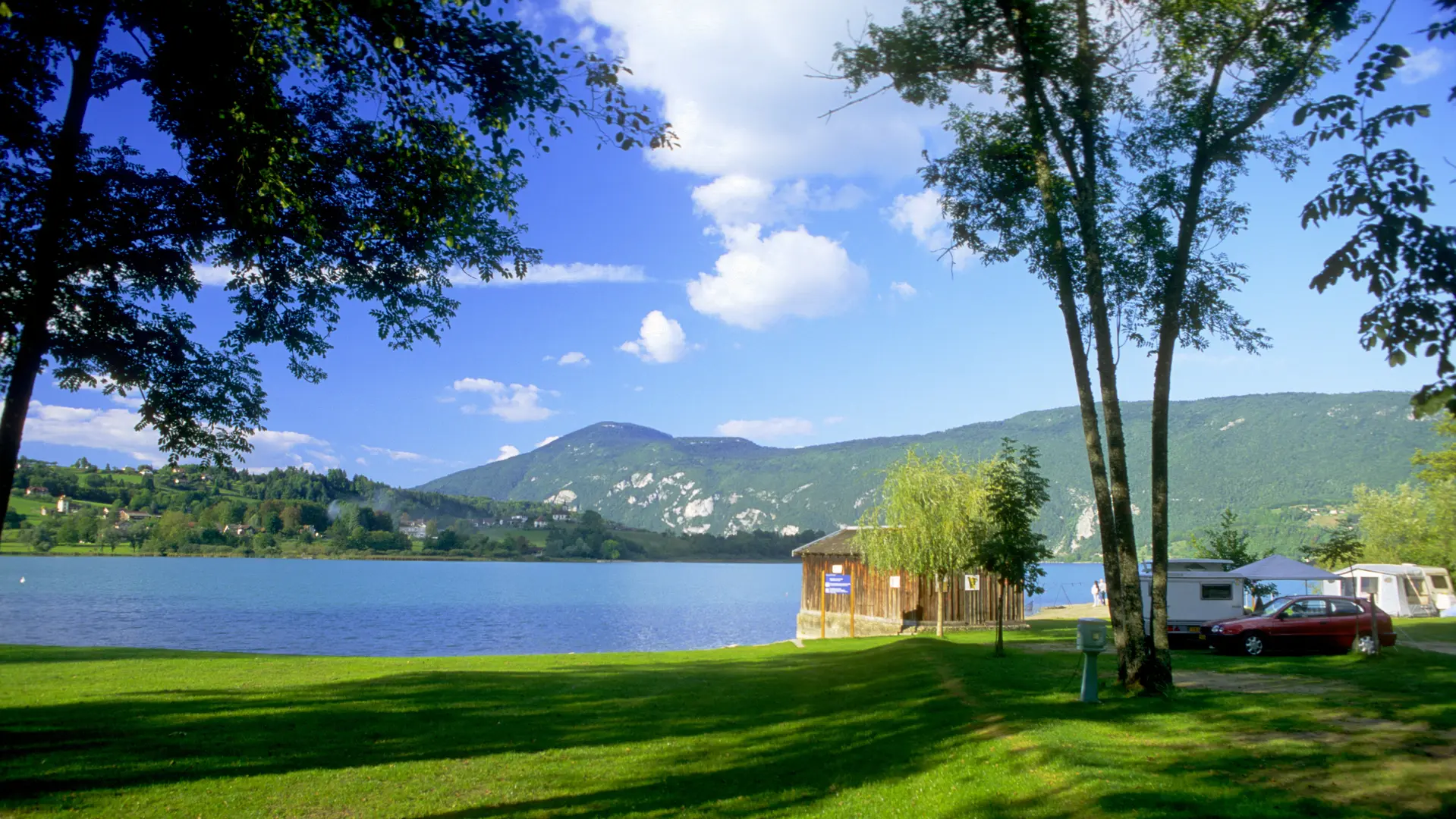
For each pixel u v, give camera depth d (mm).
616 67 12766
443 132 13570
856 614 44688
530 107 13031
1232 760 10164
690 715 16547
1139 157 16250
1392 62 5695
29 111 11906
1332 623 25219
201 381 15766
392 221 14234
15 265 11953
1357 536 57312
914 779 11023
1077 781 9586
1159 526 15766
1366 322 5668
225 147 12766
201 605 80000
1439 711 12641
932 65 16422
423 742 14000
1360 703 13727
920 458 37188
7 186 12328
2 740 13312
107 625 59969
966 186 17438
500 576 167625
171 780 11250
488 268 15859
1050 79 16172
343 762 12562
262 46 12430
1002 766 10773
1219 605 29031
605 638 54594
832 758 12508
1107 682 16531
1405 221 5477
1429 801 8258
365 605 83500
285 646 47094
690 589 128750
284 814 10039
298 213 13398
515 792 11055
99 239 12945
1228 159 15820
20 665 24312
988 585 40469
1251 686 16641
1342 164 5879
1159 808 8523
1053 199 16406
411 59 12523
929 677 18484
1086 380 16469
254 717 15852
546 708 17328
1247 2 14328
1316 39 13984
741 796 10859
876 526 39812
